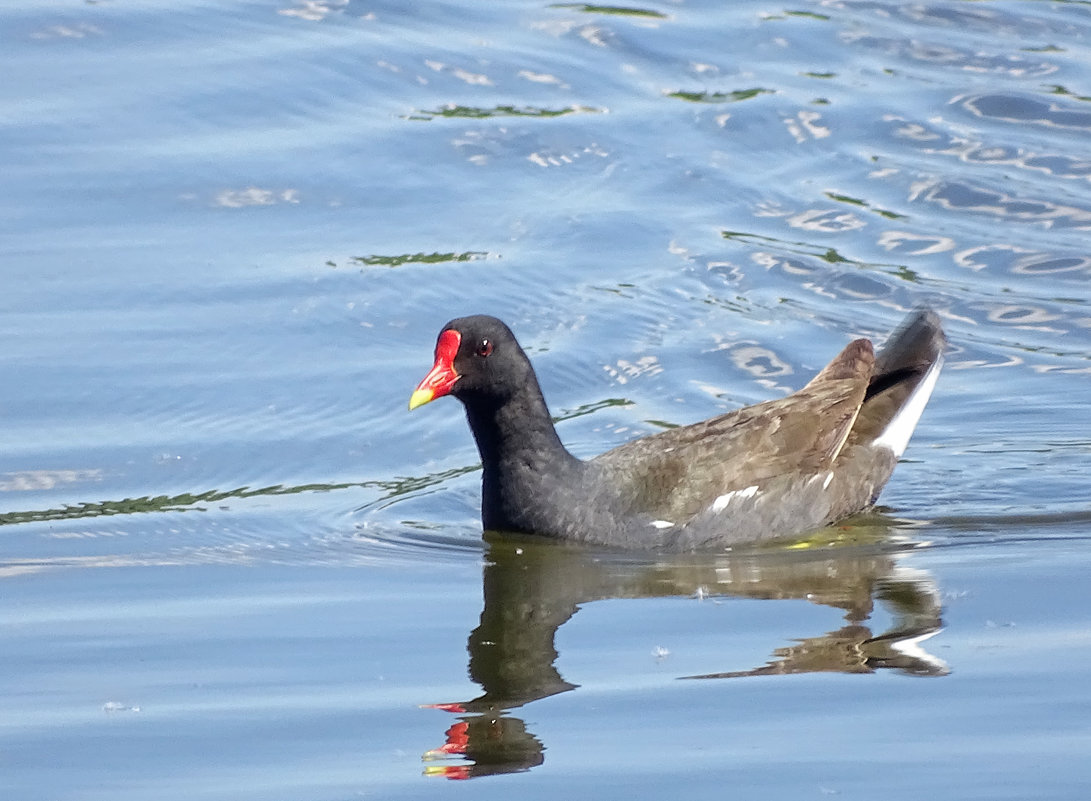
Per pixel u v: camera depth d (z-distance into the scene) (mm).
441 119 20281
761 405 13766
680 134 20375
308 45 21672
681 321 16656
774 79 21906
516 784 8359
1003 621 10594
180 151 19141
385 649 10438
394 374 15461
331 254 17469
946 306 17109
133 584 11695
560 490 12820
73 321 15969
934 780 8266
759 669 9891
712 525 12906
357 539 12789
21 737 9055
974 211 19078
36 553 12289
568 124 20406
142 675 9977
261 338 15906
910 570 11961
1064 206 19141
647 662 10102
